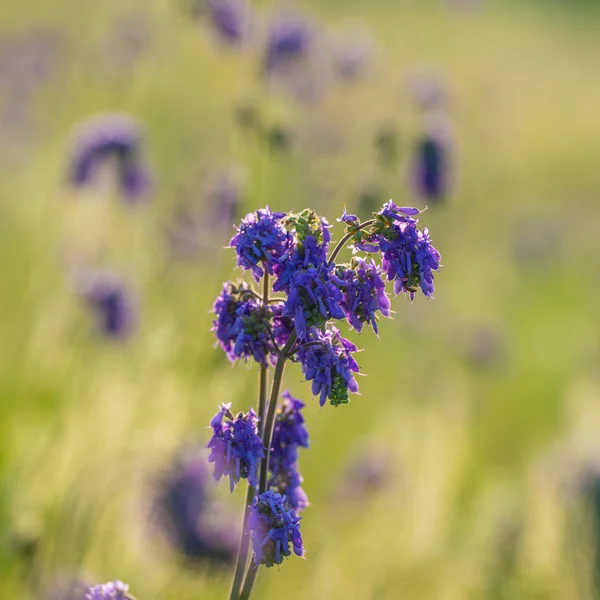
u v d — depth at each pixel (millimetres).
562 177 29656
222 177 13070
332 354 4578
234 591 4797
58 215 13750
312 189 14336
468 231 23734
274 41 13195
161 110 17938
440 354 17578
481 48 33688
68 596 8594
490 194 26422
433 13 33250
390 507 12156
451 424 14500
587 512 11891
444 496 12594
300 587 10398
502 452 15711
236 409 10758
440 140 12523
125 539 9195
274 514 4465
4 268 14078
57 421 10281
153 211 13664
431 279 4676
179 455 9250
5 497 9352
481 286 21719
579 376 18281
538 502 12664
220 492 9297
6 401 11500
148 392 10641
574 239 25922
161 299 12812
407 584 11172
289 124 12695
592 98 34094
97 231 13414
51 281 13250
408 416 14070
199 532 8906
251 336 4723
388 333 17266
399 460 12758
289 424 5184
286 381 13383
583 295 22938
